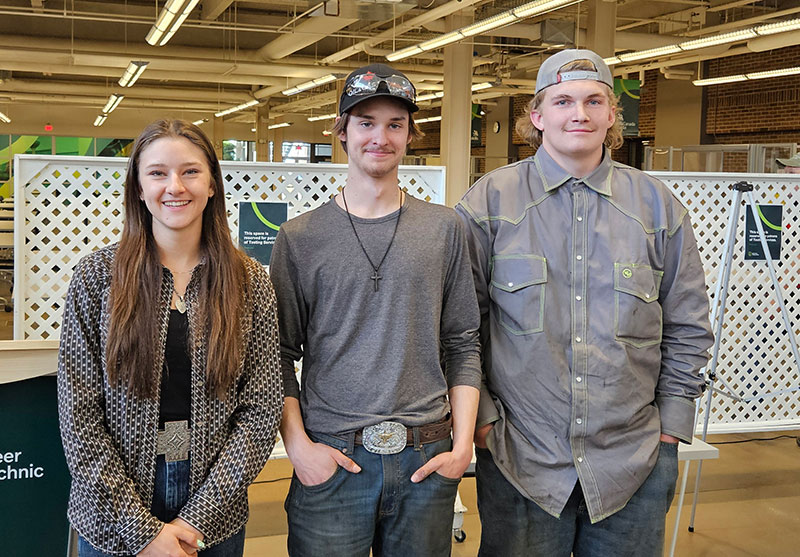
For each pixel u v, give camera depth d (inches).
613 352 80.3
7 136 859.4
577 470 79.8
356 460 74.7
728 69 578.6
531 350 80.7
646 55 418.3
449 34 389.1
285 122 1037.2
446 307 80.4
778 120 541.3
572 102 79.9
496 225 83.7
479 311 82.0
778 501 164.9
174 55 544.1
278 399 72.3
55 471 79.5
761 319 172.2
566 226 82.5
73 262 139.7
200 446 68.7
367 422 74.2
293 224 78.5
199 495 67.7
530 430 81.0
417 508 75.6
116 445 67.2
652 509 82.0
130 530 64.3
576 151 80.5
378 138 74.4
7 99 775.7
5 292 390.3
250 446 69.9
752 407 176.6
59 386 66.5
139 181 69.1
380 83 73.2
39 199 136.4
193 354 68.7
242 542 73.2
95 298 67.2
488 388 84.7
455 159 506.3
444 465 75.3
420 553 76.2
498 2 473.1
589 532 83.9
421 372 76.7
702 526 151.6
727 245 143.0
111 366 66.1
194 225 70.6
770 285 170.9
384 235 76.1
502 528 83.0
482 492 84.8
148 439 67.4
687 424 83.0
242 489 68.9
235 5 498.6
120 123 909.8
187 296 69.8
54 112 875.4
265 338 72.4
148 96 784.9
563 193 83.0
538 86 83.4
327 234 76.6
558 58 81.1
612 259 81.0
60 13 434.0
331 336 76.4
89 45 545.6
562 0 302.2
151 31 403.5
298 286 77.4
